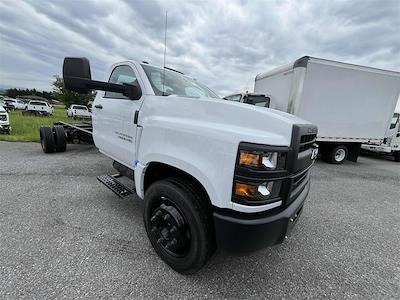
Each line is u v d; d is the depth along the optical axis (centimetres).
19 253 217
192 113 204
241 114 181
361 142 852
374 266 246
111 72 338
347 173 717
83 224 279
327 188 533
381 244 293
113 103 314
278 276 219
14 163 523
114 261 217
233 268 224
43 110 2602
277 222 171
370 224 350
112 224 283
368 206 429
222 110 188
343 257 259
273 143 164
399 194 523
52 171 480
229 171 163
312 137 222
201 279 204
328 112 766
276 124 175
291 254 257
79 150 718
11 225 265
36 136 896
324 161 904
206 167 175
